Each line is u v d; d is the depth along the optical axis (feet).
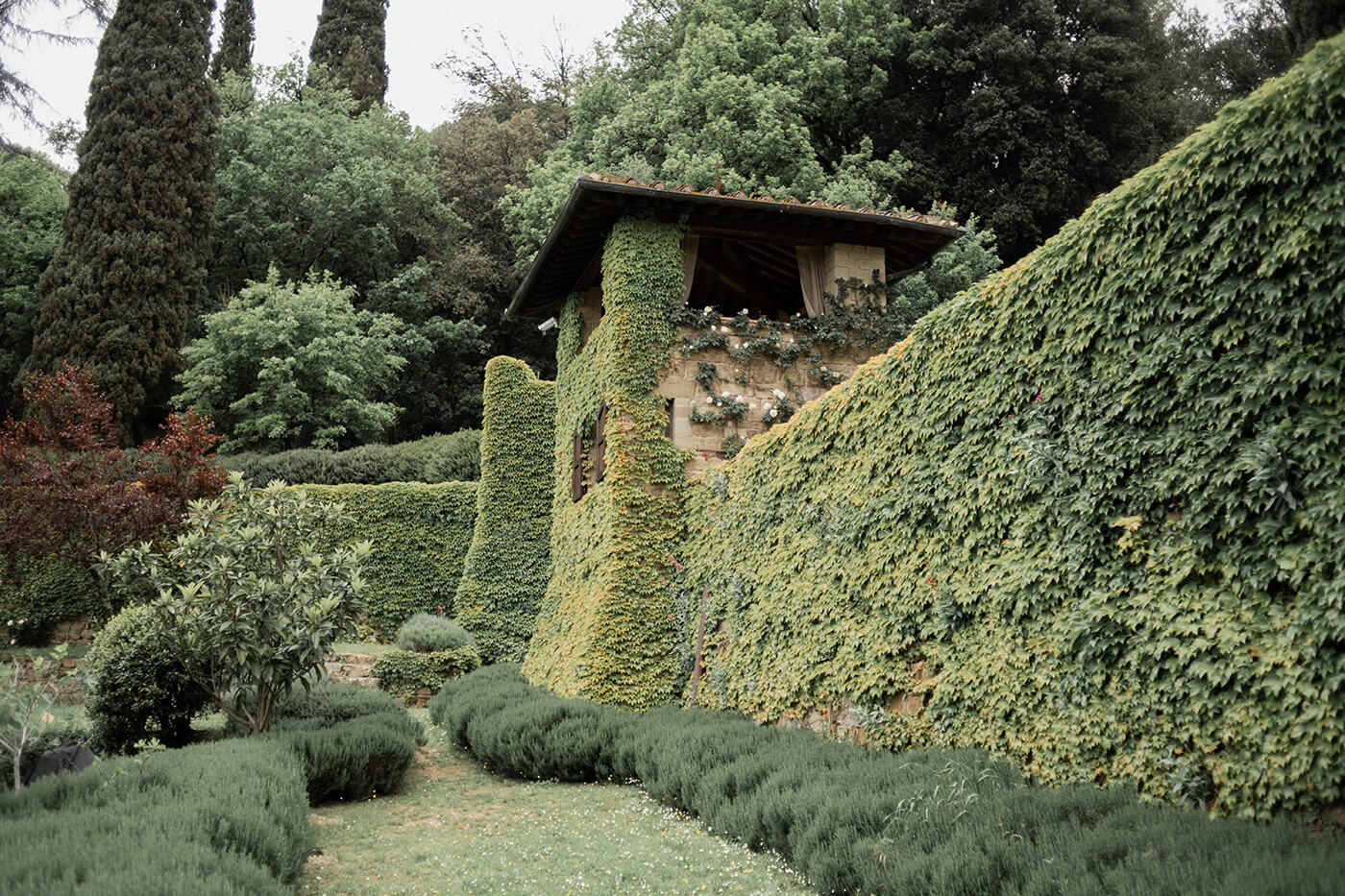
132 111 95.35
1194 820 14.69
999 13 93.56
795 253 48.49
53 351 88.02
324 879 20.79
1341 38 15.14
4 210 101.35
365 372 95.14
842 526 28.78
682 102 87.15
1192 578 16.88
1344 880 11.14
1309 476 14.87
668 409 43.01
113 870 14.02
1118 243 19.07
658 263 43.52
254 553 32.99
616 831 24.56
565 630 44.52
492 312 119.03
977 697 21.42
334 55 141.08
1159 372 17.88
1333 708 13.88
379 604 65.10
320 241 111.34
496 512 61.82
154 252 91.81
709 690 36.11
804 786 21.43
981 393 23.24
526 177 124.67
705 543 38.91
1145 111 93.76
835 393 30.37
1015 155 91.61
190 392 88.43
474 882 20.31
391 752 30.45
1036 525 20.66
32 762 24.59
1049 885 13.73
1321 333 15.10
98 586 54.03
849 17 92.17
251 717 33.83
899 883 15.88
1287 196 15.55
